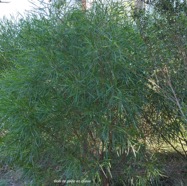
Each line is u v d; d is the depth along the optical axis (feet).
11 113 13.74
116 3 13.96
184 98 13.17
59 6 13.93
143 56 12.92
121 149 13.58
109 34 12.92
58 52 13.21
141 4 14.33
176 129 14.32
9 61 19.31
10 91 14.34
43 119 13.65
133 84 13.23
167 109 14.11
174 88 12.96
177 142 14.94
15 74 14.65
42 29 13.75
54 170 14.69
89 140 13.92
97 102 13.16
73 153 13.98
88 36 13.01
